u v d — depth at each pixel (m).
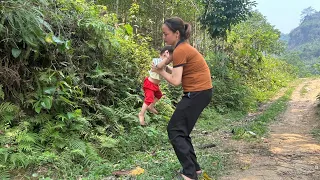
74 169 4.12
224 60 13.34
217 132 7.32
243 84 15.12
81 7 6.04
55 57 5.27
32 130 4.77
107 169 4.09
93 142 5.10
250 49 17.78
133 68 7.37
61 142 4.62
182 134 3.30
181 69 3.19
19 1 4.55
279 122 8.80
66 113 5.16
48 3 5.32
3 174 3.76
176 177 3.74
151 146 5.61
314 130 7.34
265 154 5.00
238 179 3.83
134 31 13.02
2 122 4.45
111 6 11.71
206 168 4.11
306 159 4.72
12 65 4.77
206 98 3.28
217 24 12.53
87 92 5.96
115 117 5.88
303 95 17.06
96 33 5.93
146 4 13.09
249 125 7.80
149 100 3.85
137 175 3.85
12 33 4.59
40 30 4.73
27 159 4.01
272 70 23.73
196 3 13.72
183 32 3.26
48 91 4.86
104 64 6.51
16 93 4.82
